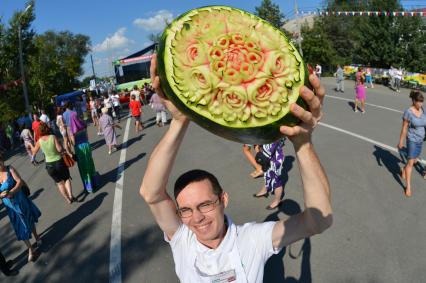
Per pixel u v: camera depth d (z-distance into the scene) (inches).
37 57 1187.3
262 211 242.8
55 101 1201.4
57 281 188.2
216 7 55.6
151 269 186.4
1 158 204.7
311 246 192.2
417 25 1153.4
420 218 212.7
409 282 161.2
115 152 466.6
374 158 331.0
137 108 597.0
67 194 291.7
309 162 68.5
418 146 240.5
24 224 207.3
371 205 234.7
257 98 50.3
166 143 77.7
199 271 79.6
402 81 959.0
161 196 84.8
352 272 170.6
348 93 840.9
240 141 54.4
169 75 51.5
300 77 51.6
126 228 234.4
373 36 1217.4
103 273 188.9
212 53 50.7
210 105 50.4
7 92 831.1
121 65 1102.4
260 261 80.0
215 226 77.8
